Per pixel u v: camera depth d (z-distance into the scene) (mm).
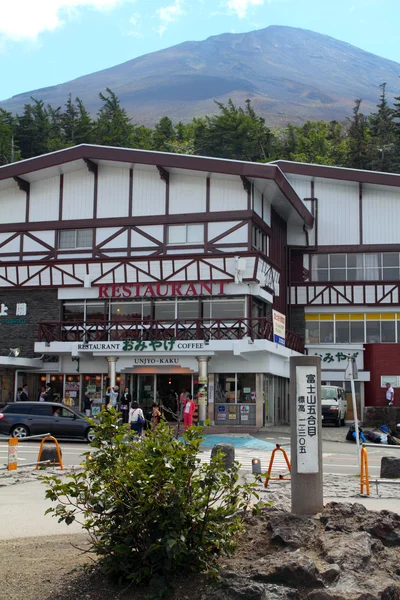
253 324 33844
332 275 41344
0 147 88062
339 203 41469
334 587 6617
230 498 7332
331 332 41094
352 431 29266
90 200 35938
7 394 34844
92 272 34938
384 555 7332
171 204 34875
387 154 83250
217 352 32438
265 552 7496
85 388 34750
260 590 6523
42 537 9375
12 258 36562
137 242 35094
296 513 9094
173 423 32312
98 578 7148
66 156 34969
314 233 41469
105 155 34406
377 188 41031
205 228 34281
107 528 7004
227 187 34219
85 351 33406
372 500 13531
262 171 32906
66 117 104125
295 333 40906
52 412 26219
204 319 32969
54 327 34844
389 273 40750
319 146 106312
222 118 95625
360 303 40625
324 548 7277
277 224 39188
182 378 34125
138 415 22562
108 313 35094
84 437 25859
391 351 38906
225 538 7062
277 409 36062
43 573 7375
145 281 34250
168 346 32438
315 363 9359
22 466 17625
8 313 36031
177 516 6750
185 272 33781
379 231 40938
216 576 6707
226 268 33281
